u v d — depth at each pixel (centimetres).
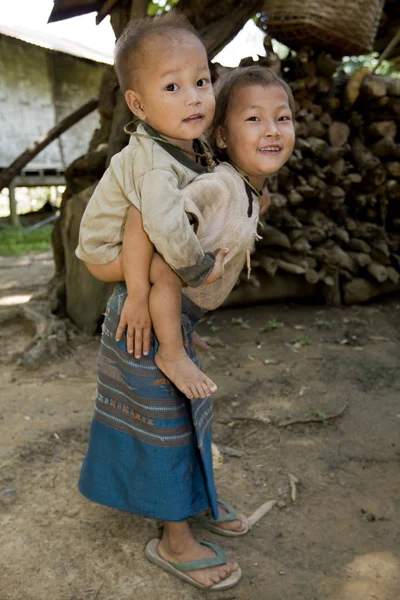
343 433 293
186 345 182
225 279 183
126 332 177
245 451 276
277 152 173
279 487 247
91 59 1243
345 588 191
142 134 161
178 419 181
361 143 484
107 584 190
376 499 240
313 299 512
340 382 349
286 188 457
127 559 201
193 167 167
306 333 435
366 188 495
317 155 454
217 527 215
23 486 243
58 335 404
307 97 455
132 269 162
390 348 407
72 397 330
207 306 187
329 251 488
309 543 213
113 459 192
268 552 208
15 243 1009
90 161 471
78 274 427
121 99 416
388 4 506
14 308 451
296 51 459
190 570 190
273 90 172
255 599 186
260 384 346
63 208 486
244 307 489
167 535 197
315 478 254
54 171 1309
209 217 166
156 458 181
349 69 856
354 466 264
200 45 160
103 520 222
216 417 306
